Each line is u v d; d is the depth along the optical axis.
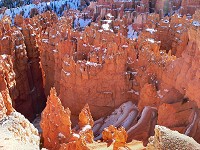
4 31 38.47
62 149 21.75
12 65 35.56
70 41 36.16
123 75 32.09
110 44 33.12
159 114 26.56
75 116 33.69
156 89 30.20
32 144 20.48
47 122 24.56
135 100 32.22
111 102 32.66
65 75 33.19
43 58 41.44
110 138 26.19
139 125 27.88
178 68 27.89
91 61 32.75
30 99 41.62
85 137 25.47
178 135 16.00
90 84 32.44
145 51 32.16
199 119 24.53
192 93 25.80
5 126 20.78
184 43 38.34
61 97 34.22
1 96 22.16
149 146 16.19
